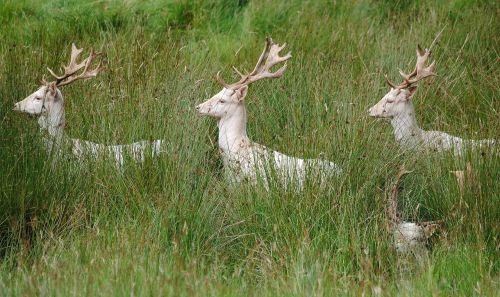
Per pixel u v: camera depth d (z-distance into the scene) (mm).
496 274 15734
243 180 17672
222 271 16234
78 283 14297
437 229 16859
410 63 23234
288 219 16922
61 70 22094
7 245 16422
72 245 15930
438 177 17984
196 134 18859
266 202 17156
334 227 16781
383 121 20188
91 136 19484
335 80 21812
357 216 16875
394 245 16422
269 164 17641
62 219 16984
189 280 14391
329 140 18203
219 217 17234
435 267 15719
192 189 17828
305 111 20781
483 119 21500
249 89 21641
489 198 16906
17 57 22312
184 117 19203
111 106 19797
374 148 18094
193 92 20672
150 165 18062
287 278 15242
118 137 18781
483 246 16047
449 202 17391
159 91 20391
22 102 19219
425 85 22281
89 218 17281
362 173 17703
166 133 18797
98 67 19828
